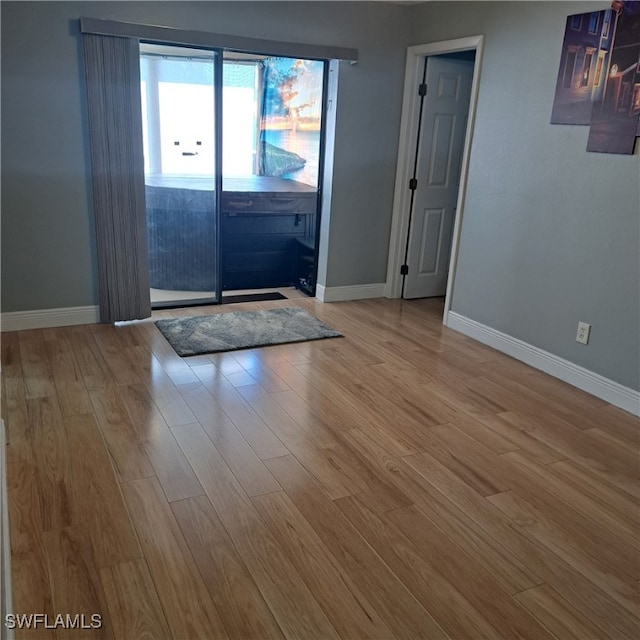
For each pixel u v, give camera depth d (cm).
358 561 195
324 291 504
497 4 379
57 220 384
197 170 448
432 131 493
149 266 458
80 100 370
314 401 312
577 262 340
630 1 293
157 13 378
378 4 451
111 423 277
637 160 300
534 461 263
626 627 174
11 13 340
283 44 420
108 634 162
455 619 174
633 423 304
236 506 220
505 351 399
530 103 360
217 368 349
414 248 518
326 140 479
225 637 164
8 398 297
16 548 192
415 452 266
